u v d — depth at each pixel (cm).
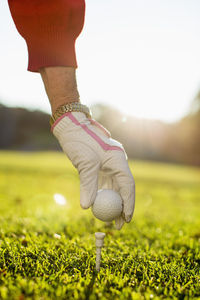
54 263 215
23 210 450
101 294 168
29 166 1362
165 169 1928
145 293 174
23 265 210
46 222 371
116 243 294
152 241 326
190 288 190
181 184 1122
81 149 165
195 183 1204
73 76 170
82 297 164
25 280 176
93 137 167
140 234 351
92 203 167
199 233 360
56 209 466
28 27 164
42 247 251
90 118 177
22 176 982
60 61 163
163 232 362
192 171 2019
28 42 169
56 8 159
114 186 177
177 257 260
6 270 193
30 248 243
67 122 167
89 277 192
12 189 688
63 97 168
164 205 630
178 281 203
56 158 2066
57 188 777
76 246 263
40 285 174
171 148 3375
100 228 356
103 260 231
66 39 166
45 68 165
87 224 379
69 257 228
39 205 505
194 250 284
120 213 172
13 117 3934
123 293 172
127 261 231
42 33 163
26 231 322
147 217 471
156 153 3269
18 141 3647
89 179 165
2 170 1110
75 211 473
